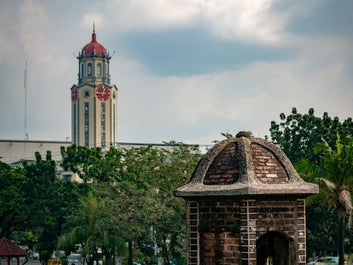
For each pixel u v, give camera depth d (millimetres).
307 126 71312
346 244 65062
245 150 13828
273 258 14922
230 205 13516
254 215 13328
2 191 70000
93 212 64312
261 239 15000
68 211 71812
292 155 71250
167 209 61219
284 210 13578
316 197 45219
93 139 198750
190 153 64062
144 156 67625
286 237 13711
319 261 60625
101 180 73938
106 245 64875
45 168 73250
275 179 13703
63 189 72750
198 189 13648
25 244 79938
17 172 74188
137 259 76812
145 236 65500
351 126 72500
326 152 45781
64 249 72500
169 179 62594
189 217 14008
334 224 63188
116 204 64750
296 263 13555
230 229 13469
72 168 75688
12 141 166375
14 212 71188
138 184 66438
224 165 13938
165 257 67938
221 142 14422
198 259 13797
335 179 44844
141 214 63500
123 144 171250
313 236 62438
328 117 72062
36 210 71562
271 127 73750
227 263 13430
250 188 13016
